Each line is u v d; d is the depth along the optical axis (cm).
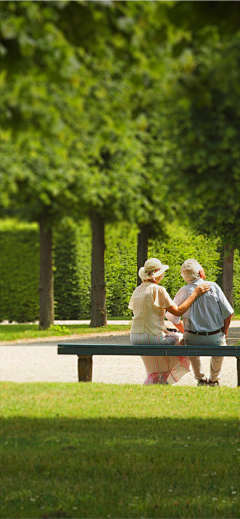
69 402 688
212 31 343
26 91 392
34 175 1368
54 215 1602
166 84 506
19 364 1033
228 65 718
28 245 1814
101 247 1684
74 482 446
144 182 1549
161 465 479
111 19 357
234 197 1234
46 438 552
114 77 845
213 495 426
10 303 1816
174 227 1744
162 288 761
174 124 1191
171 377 781
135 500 416
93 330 1620
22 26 353
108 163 1523
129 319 1923
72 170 1408
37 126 425
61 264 1897
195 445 531
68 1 340
